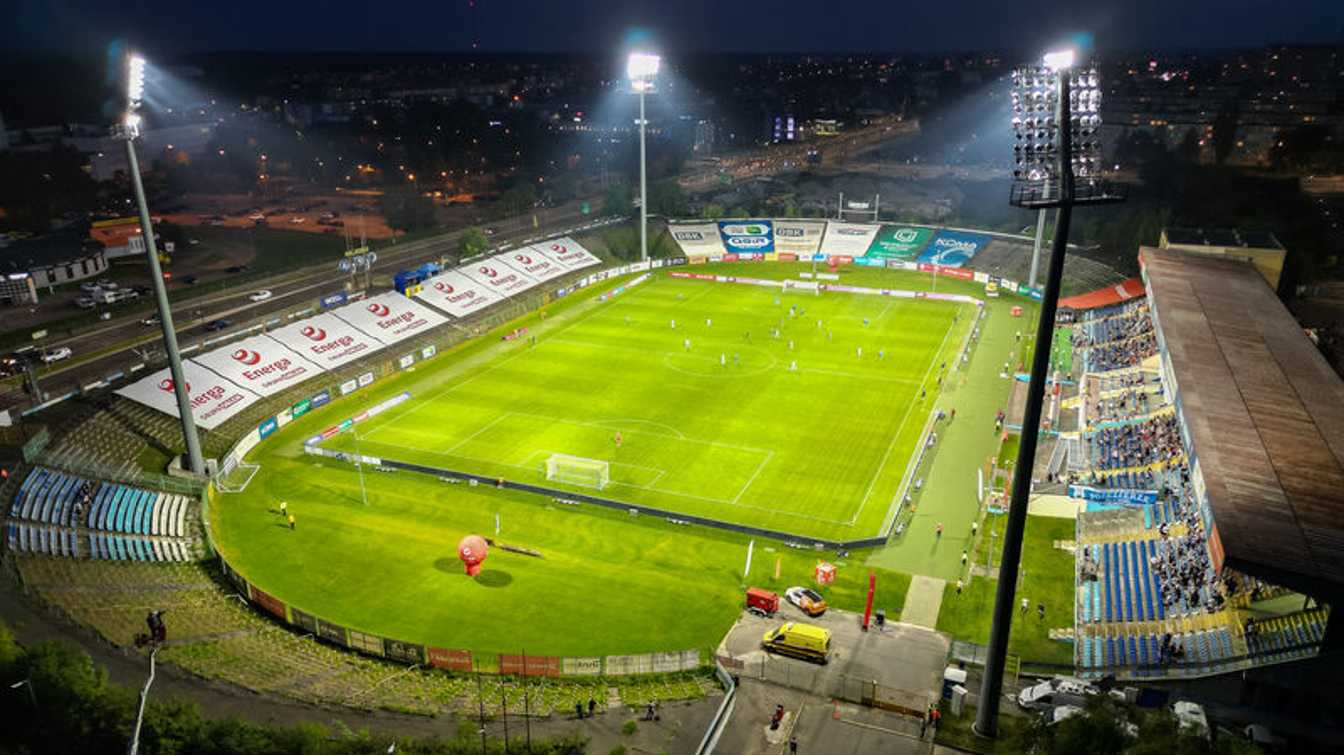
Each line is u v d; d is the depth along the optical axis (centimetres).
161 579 5694
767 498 7069
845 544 6306
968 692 4662
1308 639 4428
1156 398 8012
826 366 10275
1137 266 13138
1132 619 5228
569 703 4506
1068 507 6744
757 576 5988
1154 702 4359
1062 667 4869
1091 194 3519
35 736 3797
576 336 11531
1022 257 14438
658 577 5953
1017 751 4072
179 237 17225
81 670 3919
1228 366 6919
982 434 8306
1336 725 4206
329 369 9944
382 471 7575
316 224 19900
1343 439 5662
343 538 6431
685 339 11338
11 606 4888
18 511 6088
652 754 4094
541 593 5741
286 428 8562
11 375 9881
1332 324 11100
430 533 6519
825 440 8181
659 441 8144
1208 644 4709
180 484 7175
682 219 17538
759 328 11869
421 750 3831
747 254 16238
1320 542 4375
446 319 11831
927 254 15400
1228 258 10375
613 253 15775
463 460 7762
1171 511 6194
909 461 7738
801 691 4684
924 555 6259
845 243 16188
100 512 6406
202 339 11125
